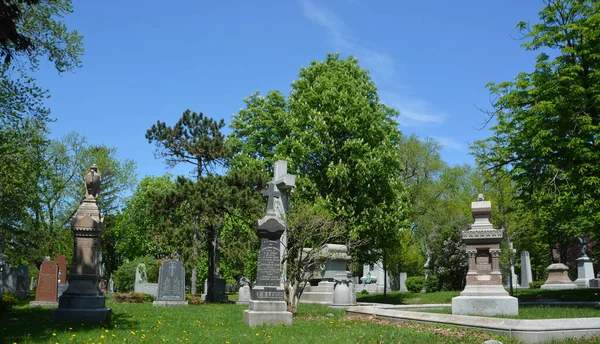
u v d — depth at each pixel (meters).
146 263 45.03
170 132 40.44
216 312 20.31
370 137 35.03
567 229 42.47
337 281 25.06
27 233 34.06
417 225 51.22
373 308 19.00
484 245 17.91
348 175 34.31
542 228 44.97
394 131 38.50
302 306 24.94
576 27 22.91
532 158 24.58
